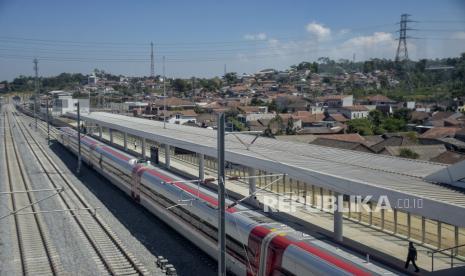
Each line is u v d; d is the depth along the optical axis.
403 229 23.72
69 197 37.69
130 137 67.56
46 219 31.36
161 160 48.62
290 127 77.31
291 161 24.62
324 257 15.84
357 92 144.00
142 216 31.52
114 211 33.03
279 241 17.84
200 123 83.44
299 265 16.27
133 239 26.66
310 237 18.53
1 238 27.77
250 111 96.44
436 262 19.30
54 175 47.66
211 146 31.12
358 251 17.86
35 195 38.94
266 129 73.94
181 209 26.17
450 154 43.28
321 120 87.50
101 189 40.59
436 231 23.03
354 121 77.56
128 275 21.64
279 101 120.56
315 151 29.25
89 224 29.94
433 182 19.22
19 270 22.88
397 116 86.69
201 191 26.50
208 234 23.06
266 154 27.48
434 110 101.00
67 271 22.36
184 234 26.34
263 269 18.30
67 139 64.56
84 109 101.81
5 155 62.16
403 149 48.94
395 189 17.42
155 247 25.27
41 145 72.50
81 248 25.62
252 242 19.20
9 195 39.03
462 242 21.08
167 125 51.69
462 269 18.41
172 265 21.77
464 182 18.09
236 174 38.78
